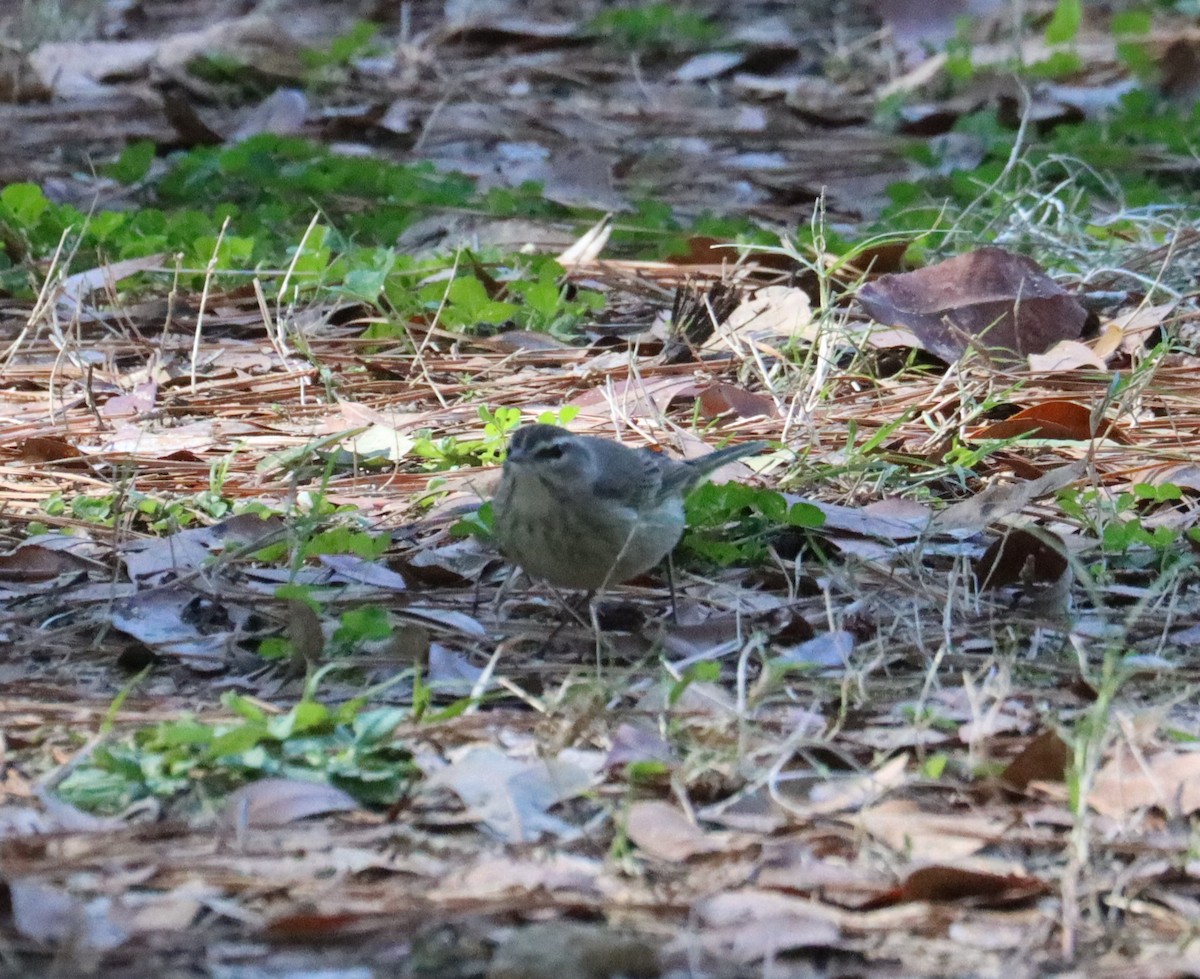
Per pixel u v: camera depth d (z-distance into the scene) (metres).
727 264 17.34
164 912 6.38
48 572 10.30
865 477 11.87
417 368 14.53
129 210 19.80
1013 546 10.17
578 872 6.76
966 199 19.98
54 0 29.25
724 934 6.30
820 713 8.40
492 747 7.81
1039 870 6.88
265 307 14.92
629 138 24.62
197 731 7.50
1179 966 6.14
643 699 8.33
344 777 7.42
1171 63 26.31
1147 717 7.81
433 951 6.21
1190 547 10.53
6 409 13.67
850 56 28.52
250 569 10.31
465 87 26.86
